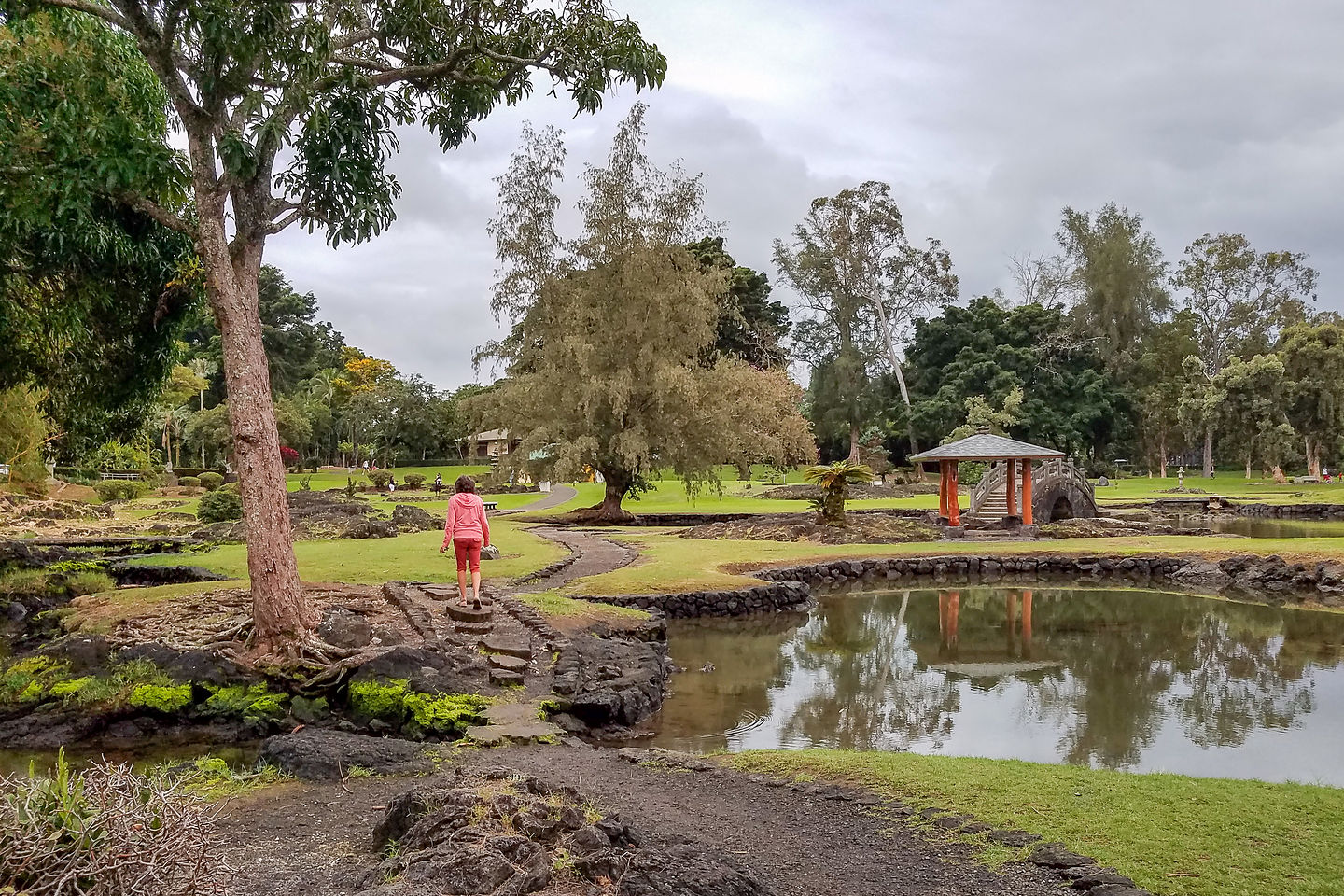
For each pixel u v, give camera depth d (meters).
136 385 15.59
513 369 36.47
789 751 7.54
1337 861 4.77
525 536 26.34
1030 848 4.99
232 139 8.70
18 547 18.83
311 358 88.62
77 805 3.11
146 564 17.95
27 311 14.27
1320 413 56.72
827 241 67.38
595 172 35.12
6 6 8.81
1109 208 68.62
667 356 34.09
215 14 8.27
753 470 75.44
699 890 3.74
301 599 10.17
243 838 4.94
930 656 13.87
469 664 10.09
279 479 10.09
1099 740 9.41
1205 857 4.84
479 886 3.49
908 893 4.37
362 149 10.13
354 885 3.91
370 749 6.94
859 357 66.31
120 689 9.24
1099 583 21.25
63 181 9.58
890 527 28.30
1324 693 11.44
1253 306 73.94
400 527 27.67
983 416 56.62
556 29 10.94
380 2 10.86
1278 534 31.14
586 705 9.28
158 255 13.27
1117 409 65.69
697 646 14.48
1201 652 14.02
